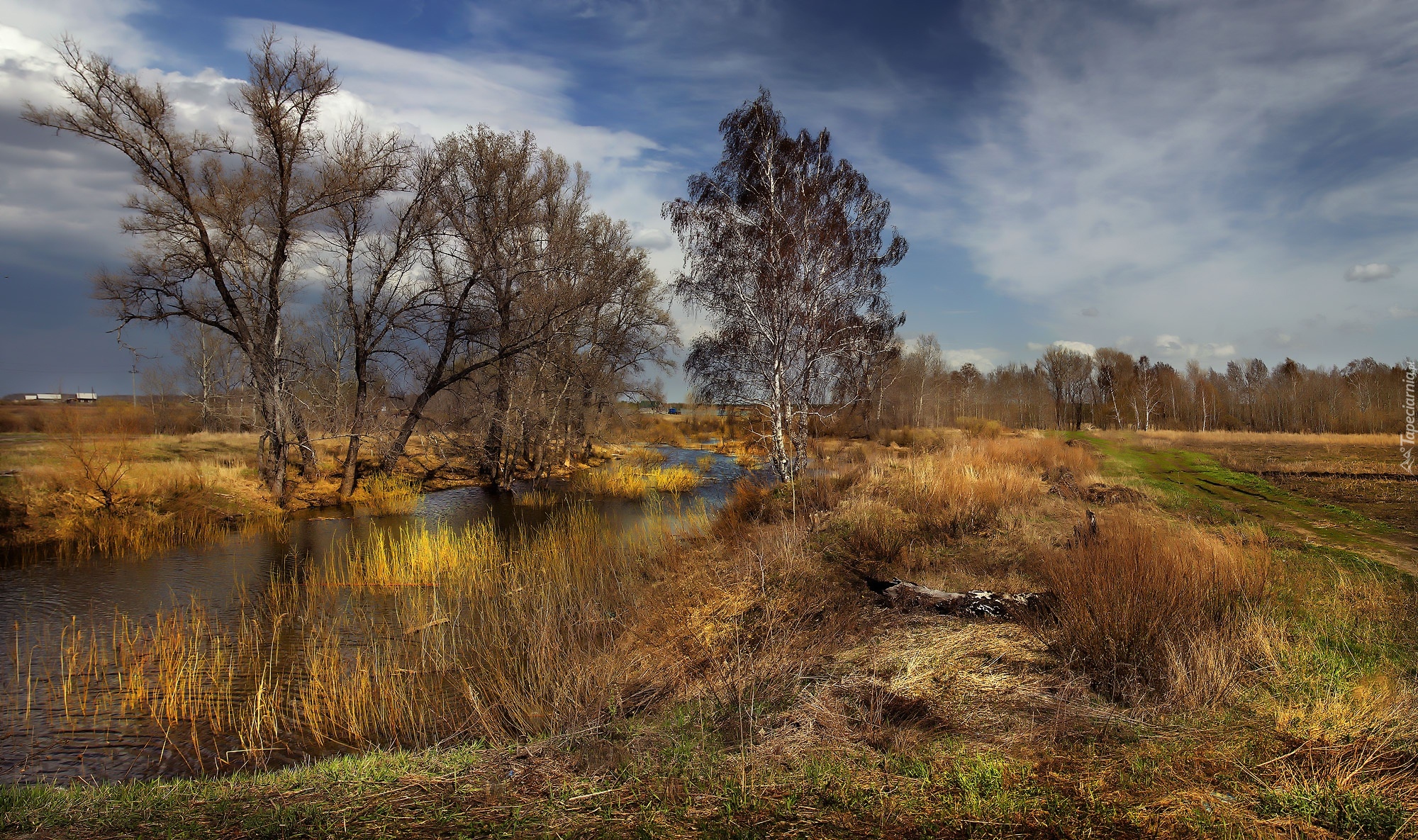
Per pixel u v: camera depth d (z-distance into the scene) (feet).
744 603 27.55
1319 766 11.61
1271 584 22.56
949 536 35.70
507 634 29.22
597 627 28.58
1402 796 10.47
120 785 14.51
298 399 72.08
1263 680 16.10
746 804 11.52
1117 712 14.96
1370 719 13.30
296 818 11.87
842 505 41.34
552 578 37.55
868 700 16.74
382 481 76.84
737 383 63.26
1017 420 246.47
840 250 62.64
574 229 88.53
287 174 64.08
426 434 87.81
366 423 74.79
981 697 16.46
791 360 63.05
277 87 62.18
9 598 36.14
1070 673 17.42
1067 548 29.71
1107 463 72.84
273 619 31.89
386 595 36.40
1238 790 11.09
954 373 260.01
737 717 16.35
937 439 117.50
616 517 63.46
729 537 42.34
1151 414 234.17
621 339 90.48
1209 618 19.06
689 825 10.95
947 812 10.85
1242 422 223.51
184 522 55.26
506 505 71.56
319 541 52.08
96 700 22.95
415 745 19.06
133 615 33.09
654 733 15.99
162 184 58.85
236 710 22.22
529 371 83.56
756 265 61.52
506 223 78.38
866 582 28.58
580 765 14.21
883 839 10.15
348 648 28.12
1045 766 12.37
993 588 26.63
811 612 25.26
